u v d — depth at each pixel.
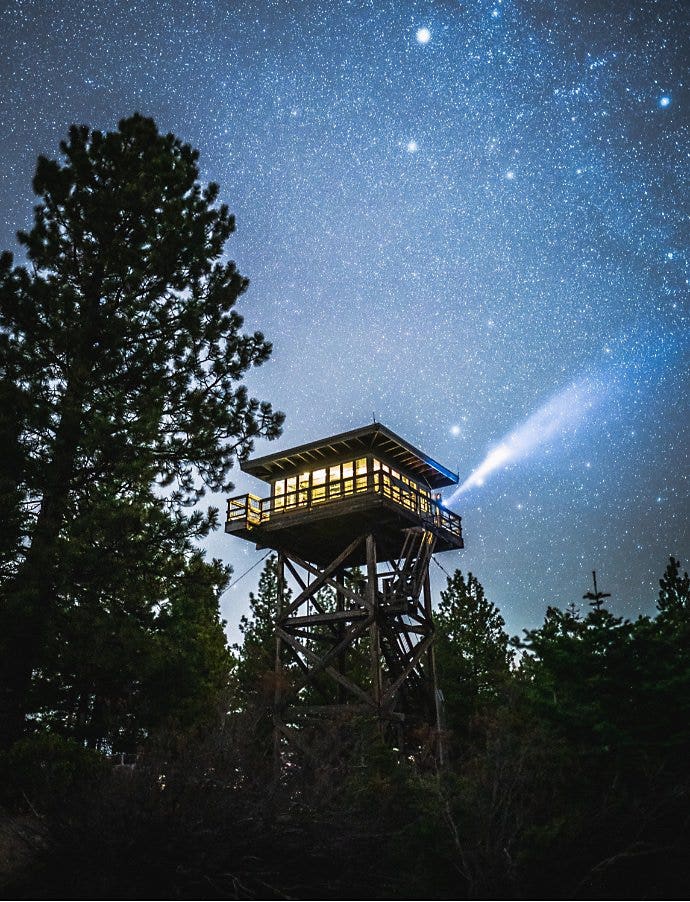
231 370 19.91
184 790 9.77
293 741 20.48
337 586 26.94
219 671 30.58
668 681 11.38
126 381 18.36
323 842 10.30
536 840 8.93
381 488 25.80
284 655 33.44
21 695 14.96
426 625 27.98
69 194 19.50
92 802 9.52
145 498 18.23
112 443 16.14
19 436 16.09
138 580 17.28
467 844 9.38
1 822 11.41
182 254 19.86
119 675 16.38
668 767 10.70
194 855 9.23
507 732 10.41
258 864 9.86
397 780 11.87
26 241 18.84
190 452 18.64
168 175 20.69
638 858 9.83
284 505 29.05
